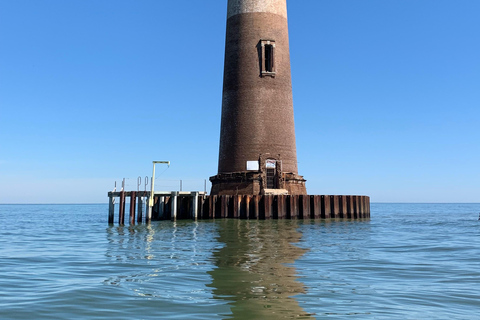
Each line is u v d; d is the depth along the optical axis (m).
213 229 27.91
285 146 39.00
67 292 10.57
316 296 10.04
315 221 34.22
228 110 40.06
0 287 11.33
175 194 33.38
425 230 32.34
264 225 30.69
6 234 29.88
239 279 11.95
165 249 18.62
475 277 12.52
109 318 8.41
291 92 41.19
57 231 32.12
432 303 9.50
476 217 60.88
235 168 38.44
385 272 13.23
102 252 18.19
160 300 9.70
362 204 38.16
